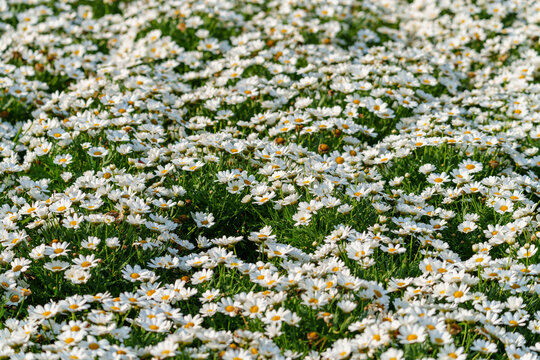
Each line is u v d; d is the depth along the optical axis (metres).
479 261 5.19
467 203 6.20
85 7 11.16
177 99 7.92
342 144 7.23
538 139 7.43
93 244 5.27
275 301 4.59
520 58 9.84
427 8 11.22
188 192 6.21
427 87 8.84
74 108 7.43
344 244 5.41
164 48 9.26
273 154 6.36
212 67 8.70
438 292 4.76
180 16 10.45
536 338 4.76
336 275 4.96
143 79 8.11
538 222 5.67
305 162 6.32
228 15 10.30
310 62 8.86
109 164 6.67
